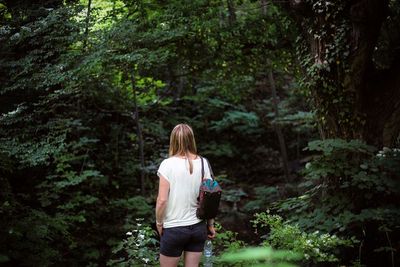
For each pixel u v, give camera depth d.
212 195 3.19
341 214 4.71
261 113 12.27
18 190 6.70
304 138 11.55
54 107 6.49
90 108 8.26
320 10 5.58
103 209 7.37
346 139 5.69
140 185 8.68
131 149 9.17
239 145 11.61
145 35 6.33
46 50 6.21
